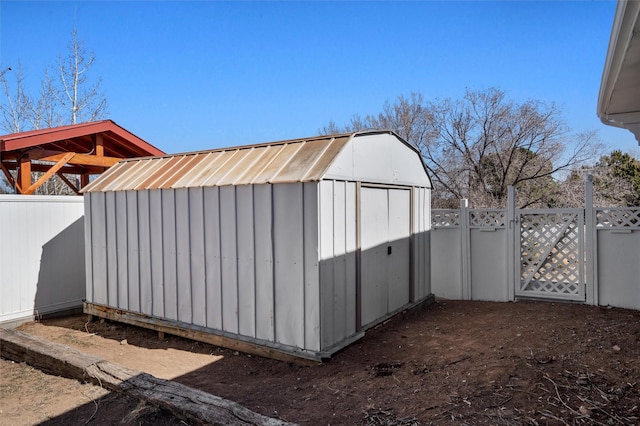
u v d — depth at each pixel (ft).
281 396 12.42
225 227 16.74
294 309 14.97
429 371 13.10
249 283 16.12
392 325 18.69
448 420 9.77
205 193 17.30
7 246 22.11
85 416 11.51
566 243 21.09
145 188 19.26
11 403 12.66
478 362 13.28
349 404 11.37
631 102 14.08
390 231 19.27
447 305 22.41
